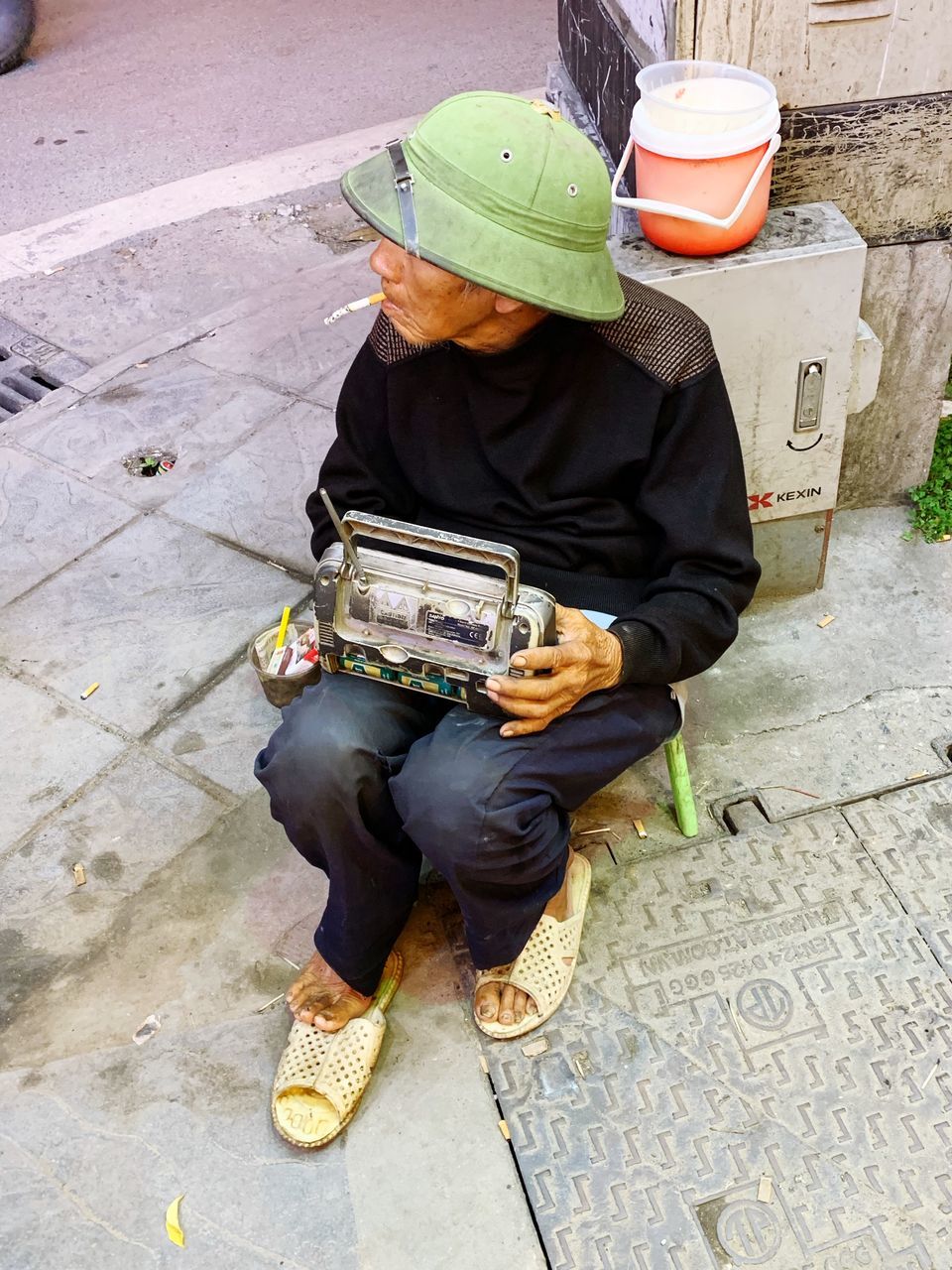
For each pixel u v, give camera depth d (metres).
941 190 2.37
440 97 5.36
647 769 2.30
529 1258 1.66
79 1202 1.75
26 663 2.65
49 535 3.00
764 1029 1.89
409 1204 1.73
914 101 2.24
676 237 2.12
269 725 2.47
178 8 6.65
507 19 6.12
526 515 1.78
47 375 3.69
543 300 1.46
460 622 1.55
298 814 1.66
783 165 2.31
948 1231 1.65
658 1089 1.83
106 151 5.15
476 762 1.60
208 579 2.84
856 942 2.00
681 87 2.17
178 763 2.40
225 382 3.50
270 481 3.12
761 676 2.47
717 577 1.72
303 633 2.53
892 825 2.17
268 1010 1.98
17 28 5.94
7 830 2.30
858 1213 1.68
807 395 2.28
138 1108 1.86
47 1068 1.92
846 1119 1.78
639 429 1.65
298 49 6.00
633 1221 1.69
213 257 4.25
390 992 1.95
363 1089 1.84
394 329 1.74
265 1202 1.74
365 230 4.34
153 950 2.08
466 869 1.63
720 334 2.19
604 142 2.73
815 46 2.15
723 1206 1.70
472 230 1.44
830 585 2.67
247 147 5.08
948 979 1.94
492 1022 1.89
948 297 2.53
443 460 1.79
